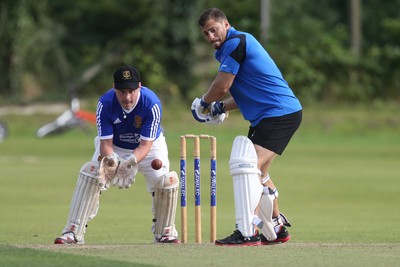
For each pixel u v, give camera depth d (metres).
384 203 53.59
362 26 168.50
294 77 130.88
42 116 120.19
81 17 140.00
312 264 22.83
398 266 22.59
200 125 115.75
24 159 83.31
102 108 28.45
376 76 135.25
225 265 22.62
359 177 68.75
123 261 23.31
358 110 128.12
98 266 22.53
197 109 27.42
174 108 124.00
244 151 26.42
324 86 133.50
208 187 61.91
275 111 26.55
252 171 26.36
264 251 25.28
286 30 135.62
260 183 26.67
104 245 27.73
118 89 27.78
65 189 59.78
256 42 26.62
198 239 29.58
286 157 87.38
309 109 127.56
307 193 58.56
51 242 34.44
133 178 27.92
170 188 29.78
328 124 118.00
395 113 125.75
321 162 82.12
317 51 134.50
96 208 29.69
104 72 135.62
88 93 134.25
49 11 139.75
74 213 29.36
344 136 112.75
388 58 135.12
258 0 140.25
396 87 135.75
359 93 133.50
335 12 171.00
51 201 53.31
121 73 27.69
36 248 26.55
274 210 28.39
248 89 26.69
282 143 26.73
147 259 23.73
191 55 137.38
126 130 28.75
